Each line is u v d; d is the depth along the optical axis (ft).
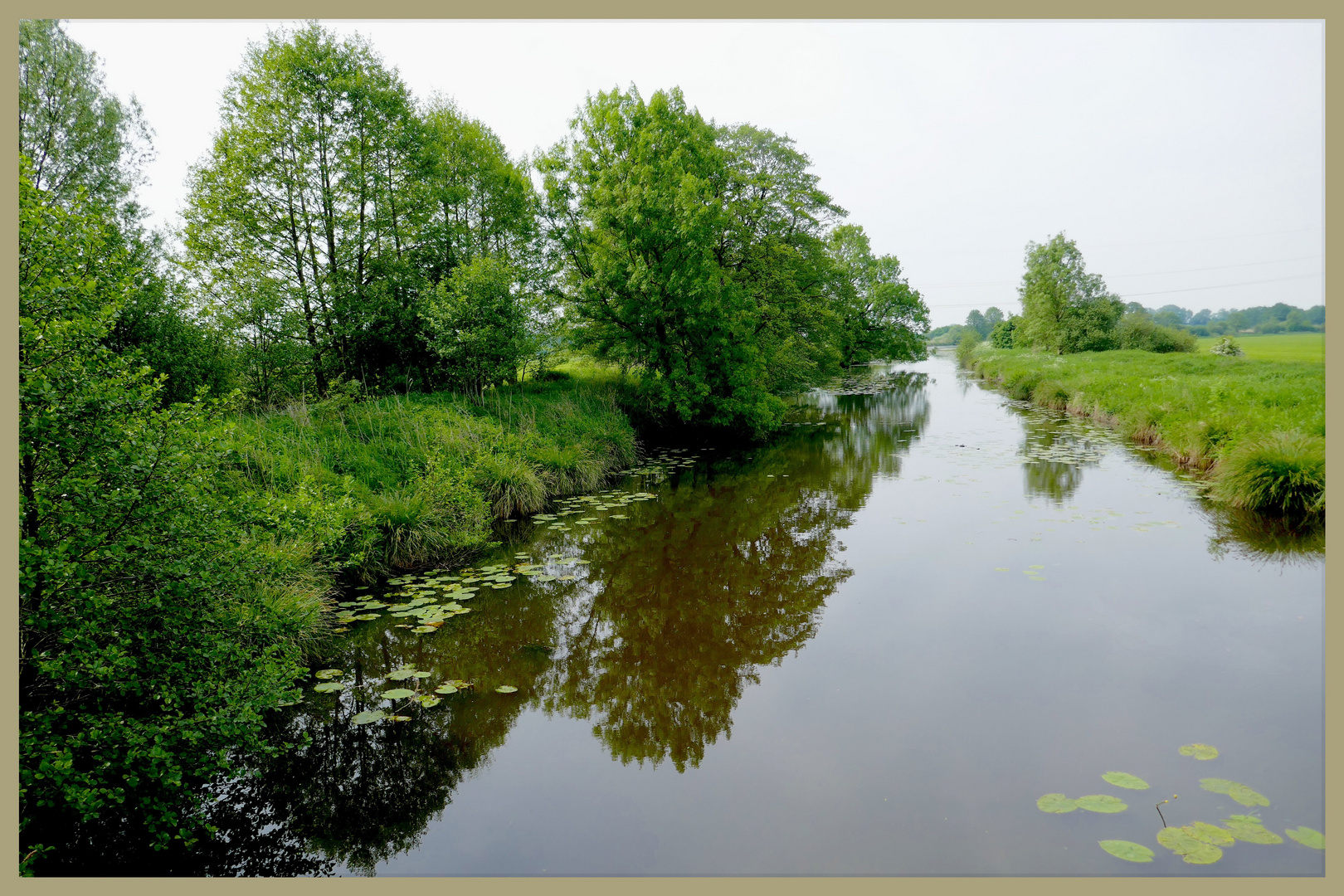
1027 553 25.04
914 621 19.58
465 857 10.81
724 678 16.72
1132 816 10.94
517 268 53.42
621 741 14.16
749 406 54.80
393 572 24.27
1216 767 12.16
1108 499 32.19
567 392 52.54
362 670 17.48
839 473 42.60
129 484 10.71
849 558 25.58
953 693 15.42
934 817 11.25
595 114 50.03
